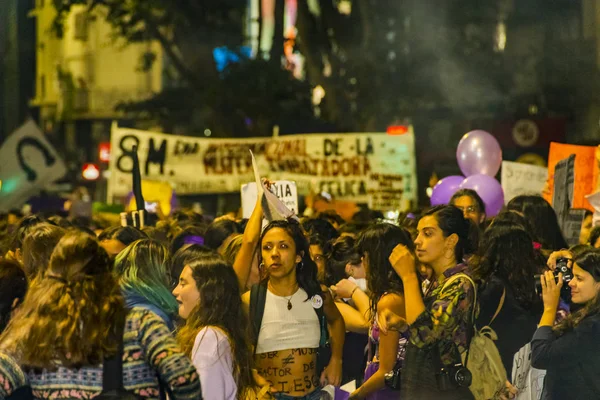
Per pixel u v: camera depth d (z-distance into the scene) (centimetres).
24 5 7494
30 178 1911
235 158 1870
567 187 1191
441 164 3656
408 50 3553
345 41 3459
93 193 5041
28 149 1912
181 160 1861
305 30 3350
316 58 3375
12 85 7450
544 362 669
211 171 1862
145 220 1060
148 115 4381
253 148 1869
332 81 3350
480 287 661
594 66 4012
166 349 505
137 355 505
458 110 3750
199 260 633
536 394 735
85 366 496
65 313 489
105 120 7006
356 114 3362
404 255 639
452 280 638
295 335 704
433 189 1373
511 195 1292
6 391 495
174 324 723
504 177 1292
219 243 935
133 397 496
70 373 496
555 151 1274
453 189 1334
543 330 670
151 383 509
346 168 1828
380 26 3438
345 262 865
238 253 772
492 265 673
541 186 1306
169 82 6631
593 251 686
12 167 1903
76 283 498
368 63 3312
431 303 640
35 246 693
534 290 679
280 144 1858
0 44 7450
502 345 662
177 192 1856
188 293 630
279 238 702
